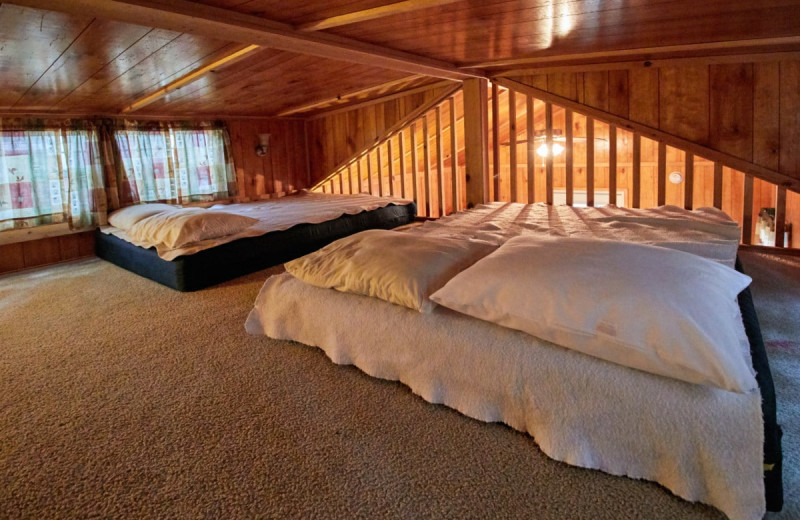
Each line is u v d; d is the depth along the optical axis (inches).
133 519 42.4
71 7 61.1
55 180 143.3
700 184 213.9
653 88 127.9
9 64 91.2
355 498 43.7
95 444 53.2
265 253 125.7
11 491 46.4
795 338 72.1
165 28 73.2
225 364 70.8
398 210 173.6
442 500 43.1
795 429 50.5
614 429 44.7
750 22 90.6
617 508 41.3
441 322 57.3
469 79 144.9
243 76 127.2
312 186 217.6
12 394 64.9
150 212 136.8
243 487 45.7
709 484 40.4
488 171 153.4
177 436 54.0
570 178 143.3
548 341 50.3
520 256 56.9
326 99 176.6
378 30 92.4
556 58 129.0
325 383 63.6
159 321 90.9
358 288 65.5
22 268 140.6
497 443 50.1
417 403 57.9
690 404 41.4
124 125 155.1
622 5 78.4
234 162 187.3
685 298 44.6
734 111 119.9
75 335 85.4
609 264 51.4
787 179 117.2
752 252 122.0
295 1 72.3
